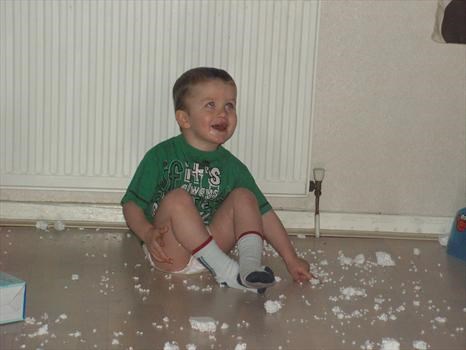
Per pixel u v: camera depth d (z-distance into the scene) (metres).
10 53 2.74
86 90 2.80
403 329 2.04
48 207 2.93
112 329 1.93
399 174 3.06
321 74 2.97
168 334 1.92
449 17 2.94
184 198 2.27
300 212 3.04
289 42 2.82
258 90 2.84
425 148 3.05
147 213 2.45
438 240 3.02
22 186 2.85
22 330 1.89
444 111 3.03
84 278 2.31
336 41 2.95
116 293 2.19
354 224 3.06
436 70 2.99
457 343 1.97
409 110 3.02
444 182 3.08
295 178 2.93
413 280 2.48
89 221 2.95
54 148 2.83
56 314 2.01
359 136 3.03
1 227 2.83
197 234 2.25
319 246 2.85
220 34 2.79
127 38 2.77
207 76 2.39
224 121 2.39
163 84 2.81
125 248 2.65
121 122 2.83
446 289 2.41
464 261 2.75
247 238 2.27
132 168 2.86
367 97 3.00
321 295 2.27
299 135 2.89
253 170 2.90
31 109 2.79
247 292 2.25
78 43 2.76
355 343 1.92
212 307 2.12
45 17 2.73
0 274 2.02
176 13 2.77
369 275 2.50
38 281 2.26
